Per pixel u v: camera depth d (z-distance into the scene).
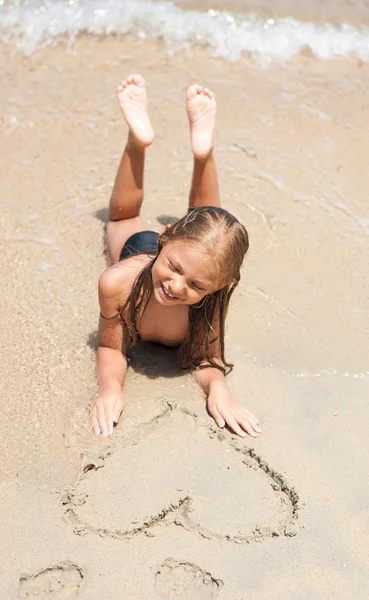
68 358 3.55
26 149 4.85
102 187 4.64
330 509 3.02
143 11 6.20
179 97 5.42
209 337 3.43
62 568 2.74
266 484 3.10
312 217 4.57
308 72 5.87
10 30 5.91
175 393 3.44
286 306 3.98
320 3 6.54
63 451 3.13
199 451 3.20
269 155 5.02
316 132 5.25
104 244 4.23
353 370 3.66
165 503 2.97
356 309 4.00
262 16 6.32
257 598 2.70
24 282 3.94
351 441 3.30
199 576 2.76
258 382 3.55
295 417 3.39
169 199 4.59
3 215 4.36
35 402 3.33
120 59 5.77
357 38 6.23
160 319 3.45
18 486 2.99
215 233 3.03
